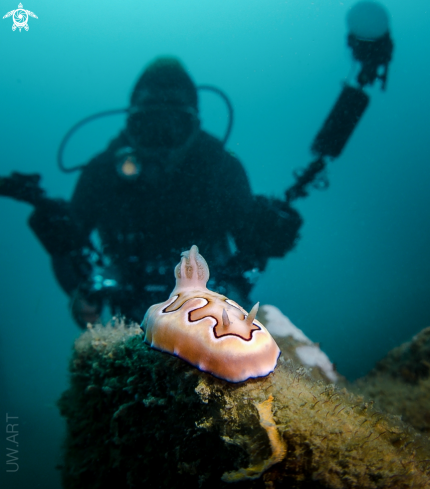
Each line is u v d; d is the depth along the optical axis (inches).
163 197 149.6
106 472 79.3
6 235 764.0
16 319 726.5
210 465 52.0
